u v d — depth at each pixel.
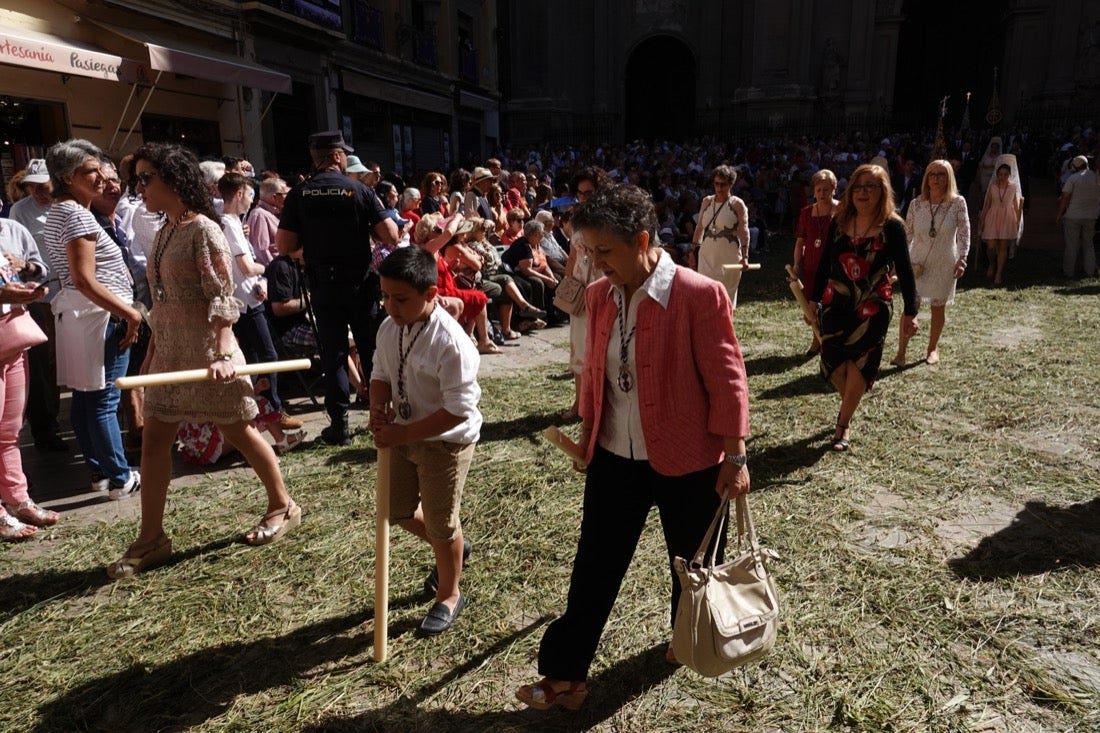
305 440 5.26
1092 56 30.94
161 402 3.41
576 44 35.28
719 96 34.38
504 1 34.44
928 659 2.75
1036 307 9.32
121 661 2.83
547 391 6.36
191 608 3.17
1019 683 2.61
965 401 5.75
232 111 13.51
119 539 3.77
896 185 20.38
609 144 33.88
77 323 4.00
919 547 3.57
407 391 2.86
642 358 2.26
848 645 2.85
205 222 3.27
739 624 2.17
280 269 6.17
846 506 4.02
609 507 2.46
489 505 4.11
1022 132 27.08
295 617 3.11
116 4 10.56
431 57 22.06
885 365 6.88
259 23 13.67
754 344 7.91
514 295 8.50
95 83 10.66
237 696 2.64
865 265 4.59
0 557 3.62
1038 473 4.39
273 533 3.72
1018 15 32.25
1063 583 3.22
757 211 16.41
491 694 2.64
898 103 42.78
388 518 2.74
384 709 2.57
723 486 2.29
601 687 2.66
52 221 3.82
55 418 5.20
